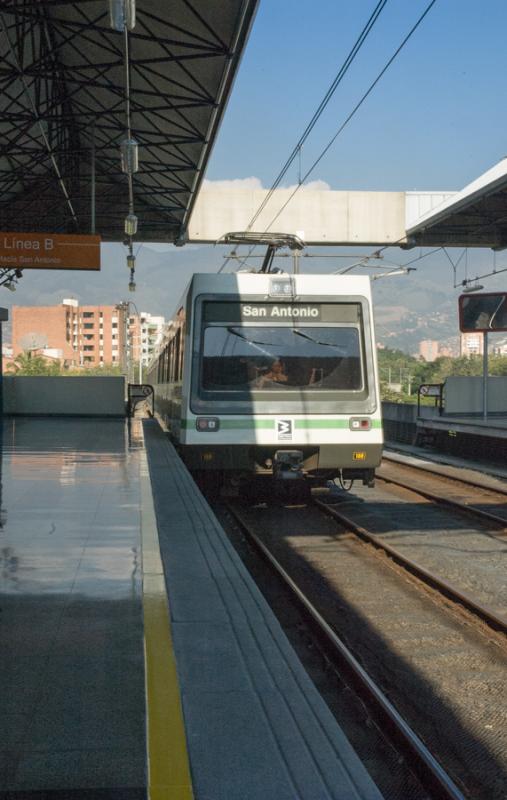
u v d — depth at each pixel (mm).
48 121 20359
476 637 6438
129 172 15820
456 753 4406
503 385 25922
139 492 10242
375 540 9859
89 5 15570
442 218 28562
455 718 4871
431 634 6504
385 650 6125
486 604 7363
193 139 20781
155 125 20766
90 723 3488
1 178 25266
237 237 16750
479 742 4543
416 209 33031
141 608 5168
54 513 8680
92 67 16969
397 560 9031
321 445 11812
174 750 3254
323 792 2998
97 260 17891
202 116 19281
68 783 2998
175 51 16453
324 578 8367
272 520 11758
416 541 10195
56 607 5176
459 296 21125
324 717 3656
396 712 4609
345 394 11922
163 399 18969
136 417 31891
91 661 4223
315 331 11961
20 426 23047
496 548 9789
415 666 5773
